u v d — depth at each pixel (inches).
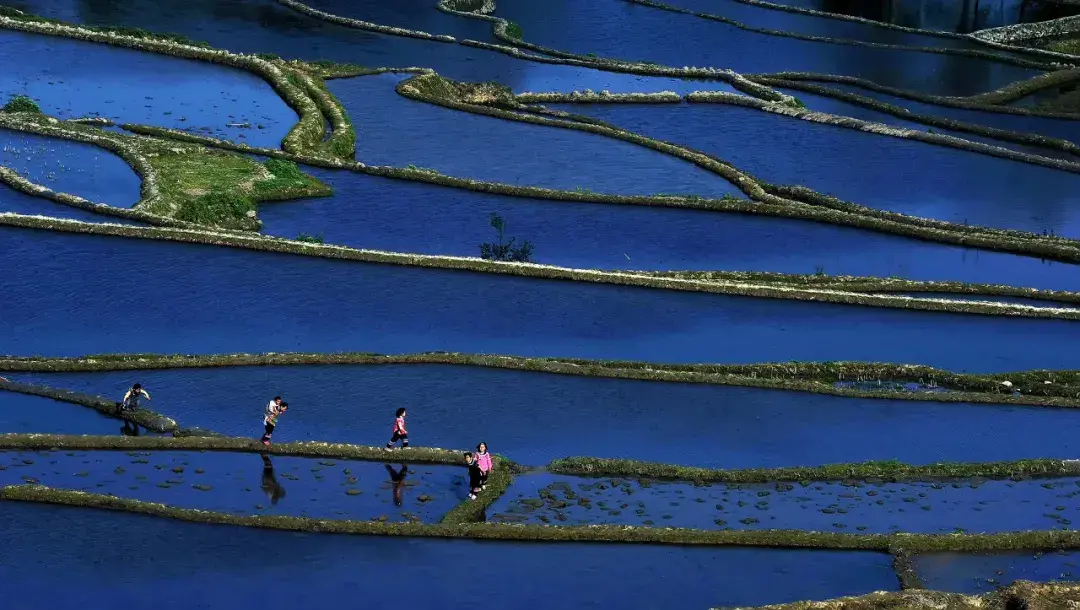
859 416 1993.1
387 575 1565.0
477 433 1892.2
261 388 1982.0
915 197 3016.7
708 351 2186.3
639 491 1774.1
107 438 1807.3
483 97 3580.2
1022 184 3129.9
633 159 3164.4
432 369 2057.1
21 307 2201.0
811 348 2215.8
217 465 1786.4
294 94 3388.3
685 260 2576.3
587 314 2282.2
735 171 3058.6
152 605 1499.8
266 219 2679.6
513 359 2073.1
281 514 1678.2
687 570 1592.0
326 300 2277.3
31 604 1492.4
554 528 1642.5
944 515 1738.4
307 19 4264.3
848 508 1747.0
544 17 4598.9
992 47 4478.3
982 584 1581.0
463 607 1512.1
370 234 2630.4
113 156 2938.0
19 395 1936.5
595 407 1978.3
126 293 2263.8
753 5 4894.2
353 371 2039.9
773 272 2534.5
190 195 2709.2
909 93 3850.9
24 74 3457.2
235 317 2207.2
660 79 3927.2
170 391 1963.6
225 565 1572.3
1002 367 2185.0
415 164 3056.1
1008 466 1840.6
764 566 1605.6
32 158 2888.8
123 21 4023.1
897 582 1583.4
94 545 1596.9
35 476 1734.7
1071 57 4357.8
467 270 2402.8
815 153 3282.5
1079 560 1631.4
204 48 3715.6
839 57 4293.8
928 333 2290.8
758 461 1860.2
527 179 2992.1
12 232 2445.9
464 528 1638.8
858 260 2625.5
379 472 1790.1
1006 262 2652.6
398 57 3961.6
